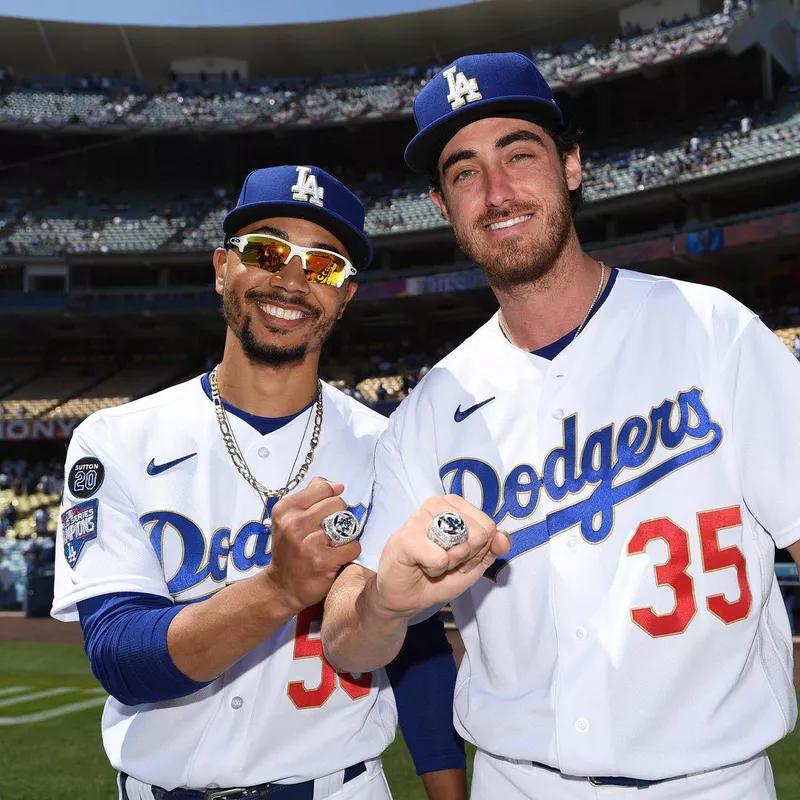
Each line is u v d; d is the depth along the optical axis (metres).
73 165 31.62
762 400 1.81
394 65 34.41
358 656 1.77
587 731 1.78
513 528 1.97
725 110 26.78
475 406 2.11
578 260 2.05
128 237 28.59
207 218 29.62
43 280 28.47
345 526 1.53
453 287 23.89
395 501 2.11
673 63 25.08
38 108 30.64
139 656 1.68
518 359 2.10
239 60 34.16
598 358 2.01
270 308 2.15
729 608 1.81
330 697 2.07
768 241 20.30
